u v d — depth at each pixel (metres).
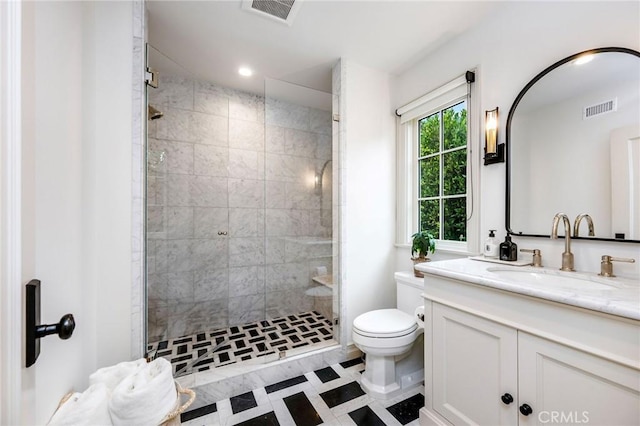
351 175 2.08
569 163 1.28
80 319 1.11
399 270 2.26
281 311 2.44
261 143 2.79
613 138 1.14
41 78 0.75
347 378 1.76
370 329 1.54
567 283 1.17
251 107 2.74
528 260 1.43
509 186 1.51
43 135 0.76
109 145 1.30
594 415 0.77
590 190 1.20
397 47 1.94
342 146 2.05
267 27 1.73
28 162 0.65
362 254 2.12
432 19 1.65
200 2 1.50
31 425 0.65
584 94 1.23
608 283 1.03
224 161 2.60
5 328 0.51
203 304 2.45
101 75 1.29
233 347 2.08
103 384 0.97
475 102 1.71
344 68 2.06
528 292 0.88
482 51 1.67
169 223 2.12
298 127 2.41
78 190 1.08
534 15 1.42
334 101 2.15
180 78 2.30
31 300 0.60
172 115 2.29
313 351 1.91
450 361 1.21
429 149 2.14
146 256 1.44
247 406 1.49
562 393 0.84
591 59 1.21
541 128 1.38
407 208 2.24
